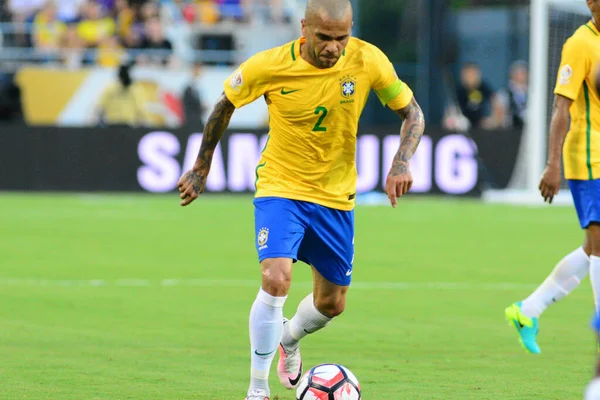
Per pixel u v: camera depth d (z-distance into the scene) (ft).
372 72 60.75
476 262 134.62
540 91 213.05
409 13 305.94
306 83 59.72
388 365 72.54
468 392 63.67
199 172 63.57
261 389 59.77
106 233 163.63
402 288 112.16
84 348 78.07
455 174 229.45
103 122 243.40
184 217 188.34
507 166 231.71
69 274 120.78
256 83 60.59
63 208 200.95
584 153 72.84
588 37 71.82
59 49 249.96
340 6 56.80
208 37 260.83
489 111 248.73
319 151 61.00
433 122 256.52
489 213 202.18
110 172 227.20
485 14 294.66
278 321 59.41
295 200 61.26
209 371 69.82
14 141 225.97
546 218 194.29
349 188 62.69
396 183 61.62
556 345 80.94
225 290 109.50
